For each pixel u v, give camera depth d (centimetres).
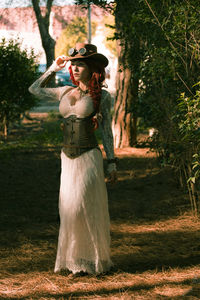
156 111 605
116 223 534
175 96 560
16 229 515
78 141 362
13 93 1175
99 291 342
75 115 363
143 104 719
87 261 367
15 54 1175
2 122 1292
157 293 335
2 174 842
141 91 726
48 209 604
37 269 394
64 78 2436
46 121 1756
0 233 500
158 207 595
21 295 340
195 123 427
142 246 450
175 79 533
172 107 552
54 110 2014
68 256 366
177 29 455
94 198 362
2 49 1162
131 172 805
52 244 461
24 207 616
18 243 466
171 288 343
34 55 1295
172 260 408
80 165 360
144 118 709
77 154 361
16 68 1155
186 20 445
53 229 514
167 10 466
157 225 519
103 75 368
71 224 360
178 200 620
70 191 359
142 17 477
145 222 534
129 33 612
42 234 496
